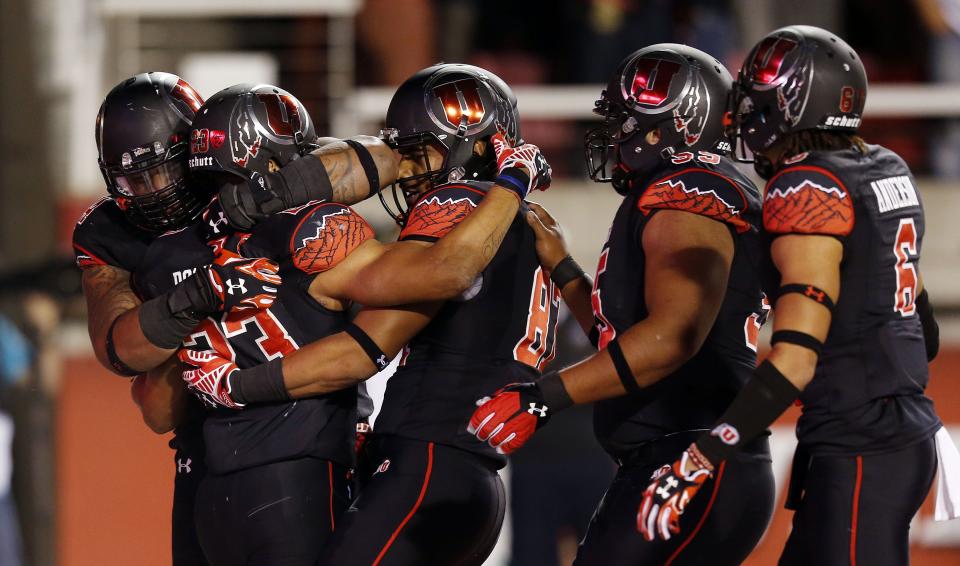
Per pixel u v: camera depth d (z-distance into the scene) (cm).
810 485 1134
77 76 2688
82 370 2453
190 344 1246
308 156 1242
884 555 1102
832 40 1145
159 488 2428
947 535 2256
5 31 2616
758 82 1142
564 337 2178
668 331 1105
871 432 1109
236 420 1236
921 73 2969
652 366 1109
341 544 1183
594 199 2677
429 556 1192
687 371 1180
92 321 1300
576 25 2864
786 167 1105
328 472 1238
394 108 1270
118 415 2436
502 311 1230
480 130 1258
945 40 2958
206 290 1182
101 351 1267
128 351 1225
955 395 2453
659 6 2834
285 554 1208
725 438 1045
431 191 1226
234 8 2725
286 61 2833
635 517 1160
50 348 2419
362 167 1251
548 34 2967
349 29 2814
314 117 2822
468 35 2953
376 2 2892
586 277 1298
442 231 1192
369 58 2906
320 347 1191
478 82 1269
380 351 1190
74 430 2428
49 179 2617
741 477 1163
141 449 2427
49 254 2553
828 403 1121
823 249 1077
